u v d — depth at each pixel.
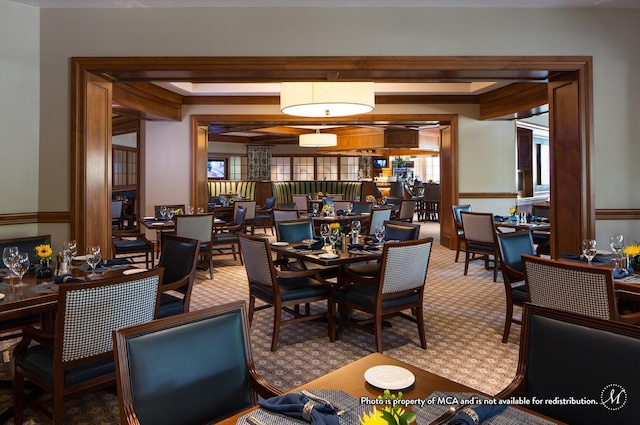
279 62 3.72
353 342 3.13
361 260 3.07
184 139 6.86
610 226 3.95
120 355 1.19
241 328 1.46
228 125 7.34
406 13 3.77
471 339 3.17
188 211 6.54
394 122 7.17
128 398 1.18
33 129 3.70
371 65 3.74
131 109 5.79
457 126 7.05
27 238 3.00
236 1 3.64
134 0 3.60
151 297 1.99
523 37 3.81
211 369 1.35
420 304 3.00
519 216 5.48
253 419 1.07
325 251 3.33
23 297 1.94
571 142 3.98
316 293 3.11
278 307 2.96
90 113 3.75
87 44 3.71
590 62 3.83
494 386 2.43
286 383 2.47
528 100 6.12
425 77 4.04
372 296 2.88
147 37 3.71
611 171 3.95
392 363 1.42
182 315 1.35
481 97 6.99
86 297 1.75
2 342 3.14
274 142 12.98
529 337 1.34
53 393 1.73
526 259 2.45
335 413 1.05
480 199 7.14
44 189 3.72
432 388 1.23
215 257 6.85
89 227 3.76
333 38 3.75
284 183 11.42
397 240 3.86
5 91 3.55
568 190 4.03
